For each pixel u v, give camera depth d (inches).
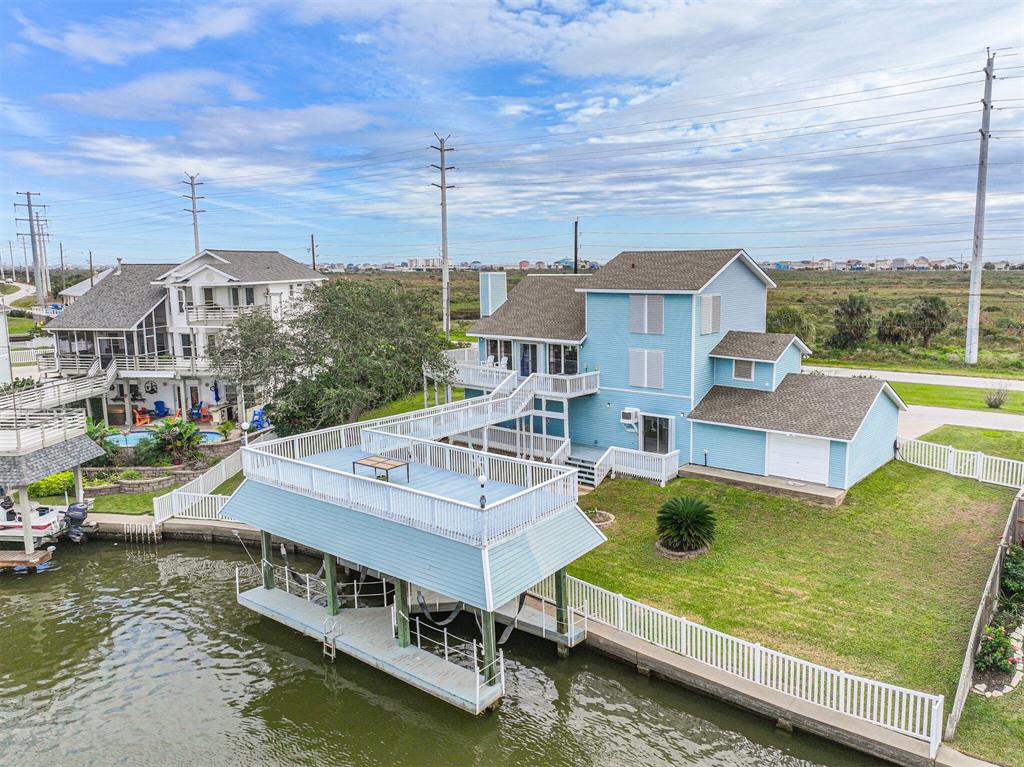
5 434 994.1
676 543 844.6
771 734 572.7
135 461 1268.5
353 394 1120.2
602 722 605.0
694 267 1155.3
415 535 665.6
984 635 605.3
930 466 1070.4
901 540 842.8
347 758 575.8
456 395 1782.7
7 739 605.6
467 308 3523.6
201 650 749.3
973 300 1847.9
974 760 491.5
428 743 592.4
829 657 623.2
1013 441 1136.8
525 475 776.9
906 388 1628.9
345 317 1195.9
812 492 966.4
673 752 563.8
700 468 1107.9
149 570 954.7
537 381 1187.3
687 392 1125.1
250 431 1438.2
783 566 798.5
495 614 732.0
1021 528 804.6
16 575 948.0
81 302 1646.2
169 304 1622.8
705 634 627.8
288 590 837.8
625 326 1179.9
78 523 1027.9
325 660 721.6
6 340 1675.7
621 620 690.8
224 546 1027.9
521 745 582.9
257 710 642.2
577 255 2217.0
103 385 1480.1
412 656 679.1
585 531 728.3
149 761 574.9
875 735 525.0
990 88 1715.1
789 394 1080.8
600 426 1245.7
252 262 1740.9
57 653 748.6
